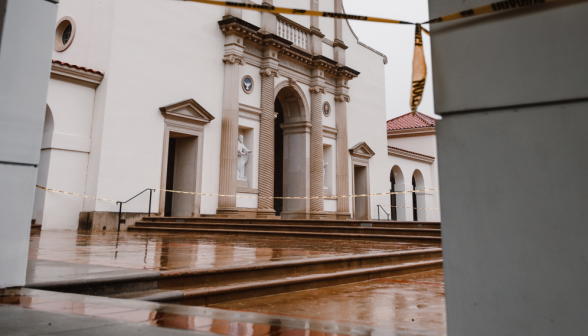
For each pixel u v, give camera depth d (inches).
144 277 143.1
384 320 121.6
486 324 61.0
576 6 60.1
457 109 65.6
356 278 209.0
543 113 60.4
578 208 57.2
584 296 55.8
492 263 61.4
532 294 58.6
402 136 1170.0
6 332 77.4
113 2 519.2
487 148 63.4
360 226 512.1
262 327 88.7
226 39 638.5
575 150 58.1
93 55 529.0
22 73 118.4
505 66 63.1
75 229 490.0
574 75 58.9
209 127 611.8
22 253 117.5
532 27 62.0
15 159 115.5
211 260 198.1
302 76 759.7
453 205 64.9
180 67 581.0
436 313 132.0
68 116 490.0
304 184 740.0
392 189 1048.8
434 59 68.4
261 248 289.6
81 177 498.0
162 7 567.5
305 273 198.5
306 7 782.5
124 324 84.9
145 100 540.1
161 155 553.9
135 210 525.3
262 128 669.3
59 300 107.7
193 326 86.4
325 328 90.7
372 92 935.0
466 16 66.0
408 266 249.3
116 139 510.0
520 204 60.4
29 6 121.4
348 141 850.1
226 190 609.6
